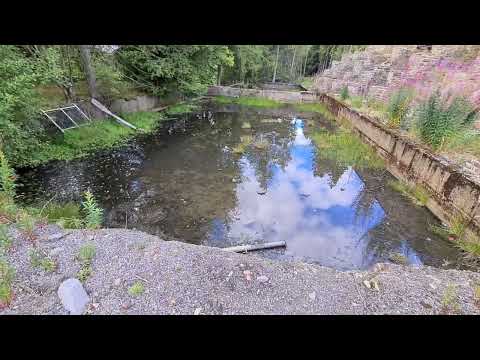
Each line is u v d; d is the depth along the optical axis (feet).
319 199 19.83
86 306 8.27
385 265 11.94
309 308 8.93
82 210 16.26
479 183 14.75
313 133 36.86
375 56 50.24
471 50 30.60
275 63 105.91
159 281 9.27
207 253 10.77
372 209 18.58
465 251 14.29
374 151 28.09
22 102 17.56
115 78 33.45
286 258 13.73
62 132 24.34
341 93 48.83
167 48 37.11
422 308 9.12
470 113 19.97
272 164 25.93
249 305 8.85
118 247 10.73
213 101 57.16
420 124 21.99
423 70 32.94
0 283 8.46
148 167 23.31
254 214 17.49
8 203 12.48
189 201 18.42
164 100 44.37
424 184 19.34
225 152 28.35
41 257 9.82
